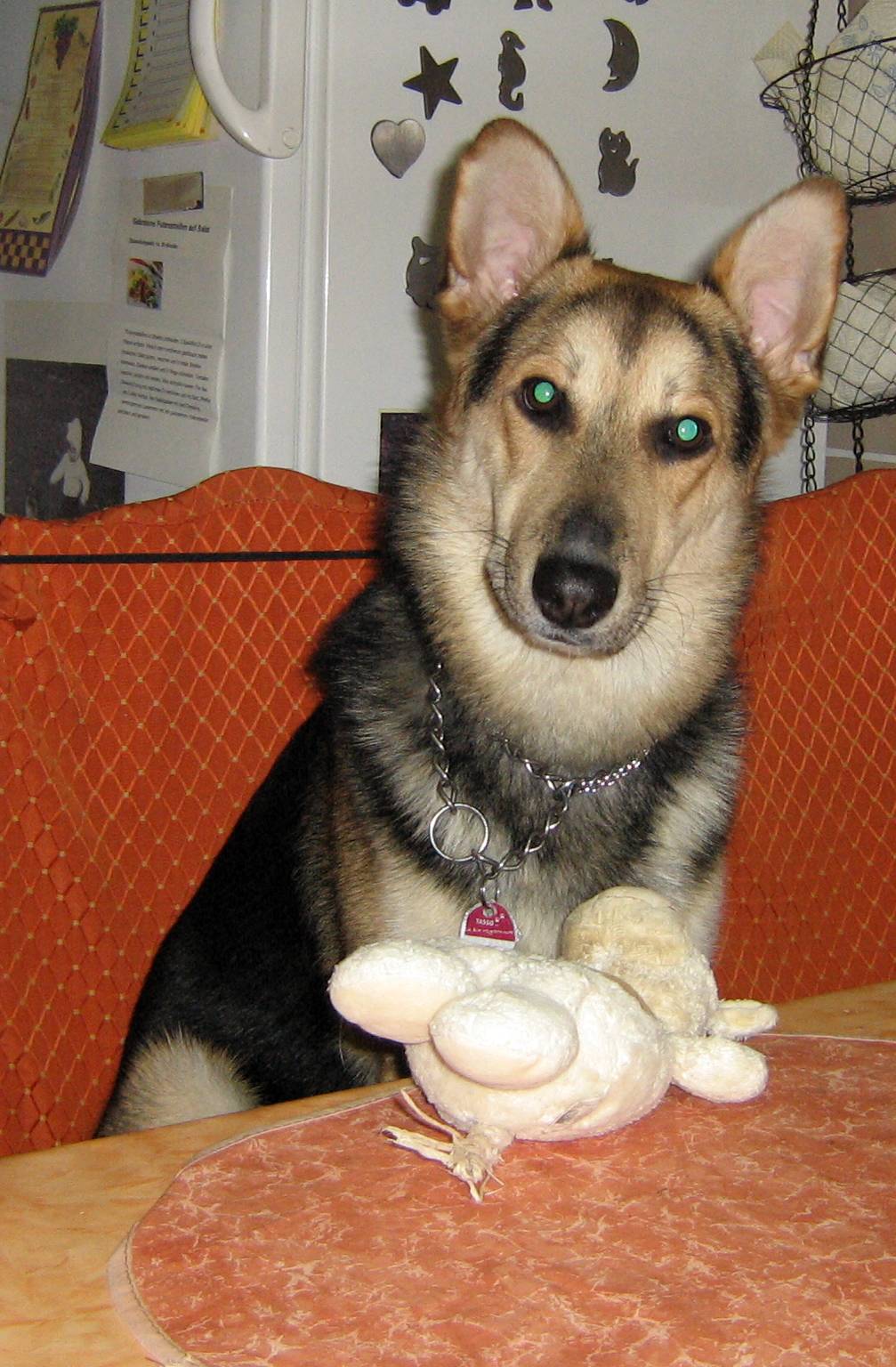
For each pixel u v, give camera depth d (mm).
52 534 1057
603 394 958
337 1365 562
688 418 974
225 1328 587
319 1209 655
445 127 1376
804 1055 780
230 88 1291
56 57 1575
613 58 1454
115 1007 1079
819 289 1029
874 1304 611
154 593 1083
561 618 907
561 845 955
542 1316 598
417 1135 669
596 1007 662
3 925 1041
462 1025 631
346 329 1355
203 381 1384
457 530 994
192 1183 670
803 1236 645
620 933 730
